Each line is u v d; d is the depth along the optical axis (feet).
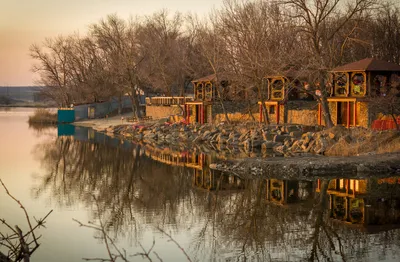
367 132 127.75
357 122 139.95
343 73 145.89
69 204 78.89
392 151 111.96
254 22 181.47
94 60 318.24
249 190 87.30
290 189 86.38
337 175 96.68
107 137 208.74
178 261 51.93
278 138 150.61
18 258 22.17
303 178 95.04
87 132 238.48
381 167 98.22
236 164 108.47
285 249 55.42
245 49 174.19
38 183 98.43
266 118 170.50
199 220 68.59
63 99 333.42
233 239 59.67
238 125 180.34
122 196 85.30
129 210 74.74
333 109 151.94
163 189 91.40
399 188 84.84
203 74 251.39
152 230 63.93
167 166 120.06
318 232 61.41
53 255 53.62
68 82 329.31
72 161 132.46
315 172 98.07
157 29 279.90
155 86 256.93
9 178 104.83
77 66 328.49
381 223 64.75
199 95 213.46
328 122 143.64
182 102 232.12
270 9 195.52
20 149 162.40
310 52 145.48
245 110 198.18
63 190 90.84
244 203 78.07
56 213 72.64
